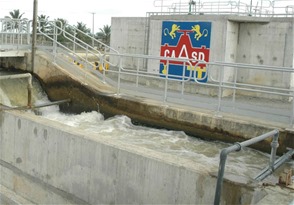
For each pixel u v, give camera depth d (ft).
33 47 38.40
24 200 23.49
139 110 30.14
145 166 17.67
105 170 19.19
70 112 35.60
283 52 35.24
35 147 22.61
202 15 37.11
